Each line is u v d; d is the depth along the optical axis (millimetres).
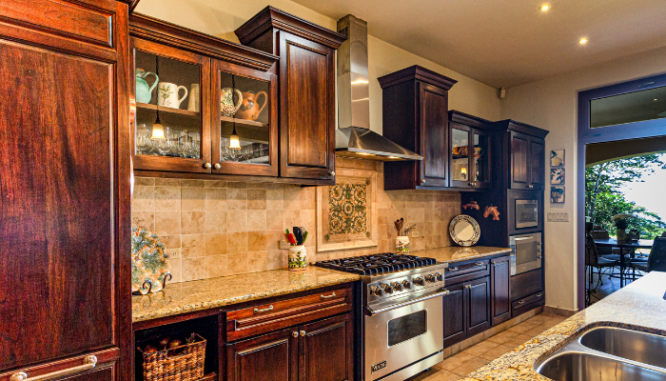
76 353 1179
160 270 1866
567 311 4102
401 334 2475
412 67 3041
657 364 1221
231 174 1953
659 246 3801
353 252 3033
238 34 2381
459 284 3092
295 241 2477
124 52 1294
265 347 1834
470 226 3965
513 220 3861
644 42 3371
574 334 1220
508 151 3791
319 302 2092
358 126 2885
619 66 3779
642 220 4355
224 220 2277
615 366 1020
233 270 2301
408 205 3516
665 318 1373
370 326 2268
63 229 1164
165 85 1775
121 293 1271
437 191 3854
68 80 1182
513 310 3754
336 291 2182
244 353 1757
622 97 3877
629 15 2867
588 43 3385
